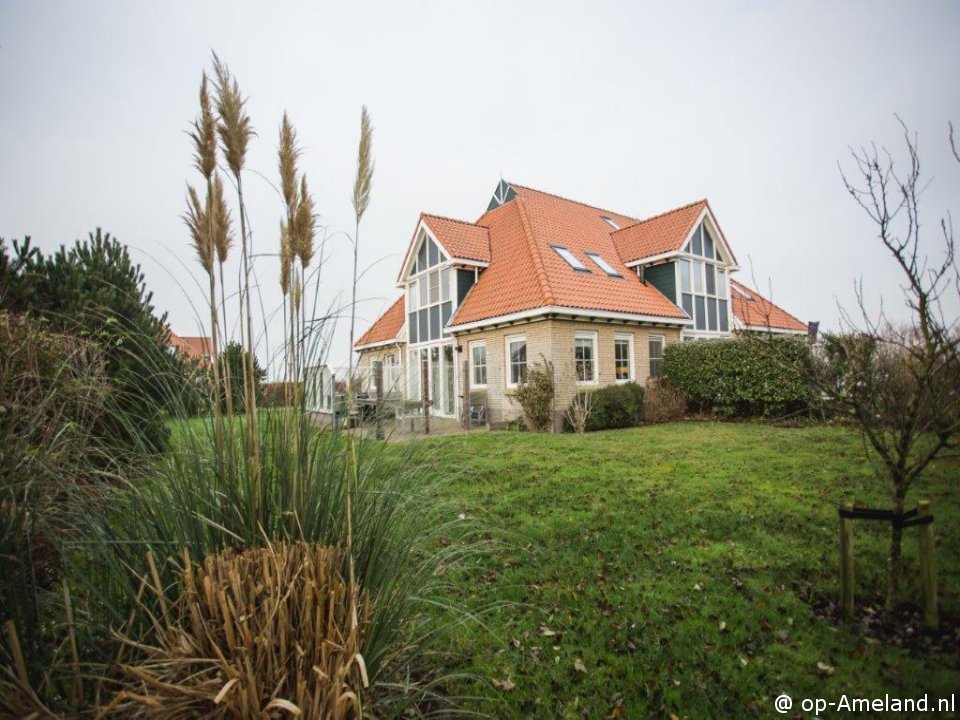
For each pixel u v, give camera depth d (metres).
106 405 2.26
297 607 1.58
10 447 1.90
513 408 13.29
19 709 1.36
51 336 3.54
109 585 1.78
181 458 2.06
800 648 2.72
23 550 1.71
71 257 5.98
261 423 2.15
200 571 1.58
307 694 1.45
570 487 5.52
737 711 2.30
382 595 2.02
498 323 13.35
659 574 3.55
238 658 1.38
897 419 2.96
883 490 5.11
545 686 2.47
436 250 16.28
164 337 5.62
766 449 7.61
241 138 2.09
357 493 2.20
